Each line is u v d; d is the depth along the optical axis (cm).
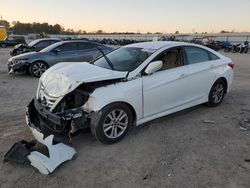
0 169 346
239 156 385
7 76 1033
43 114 397
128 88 414
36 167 342
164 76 467
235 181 326
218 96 605
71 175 336
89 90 397
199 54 554
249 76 1099
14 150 361
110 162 366
